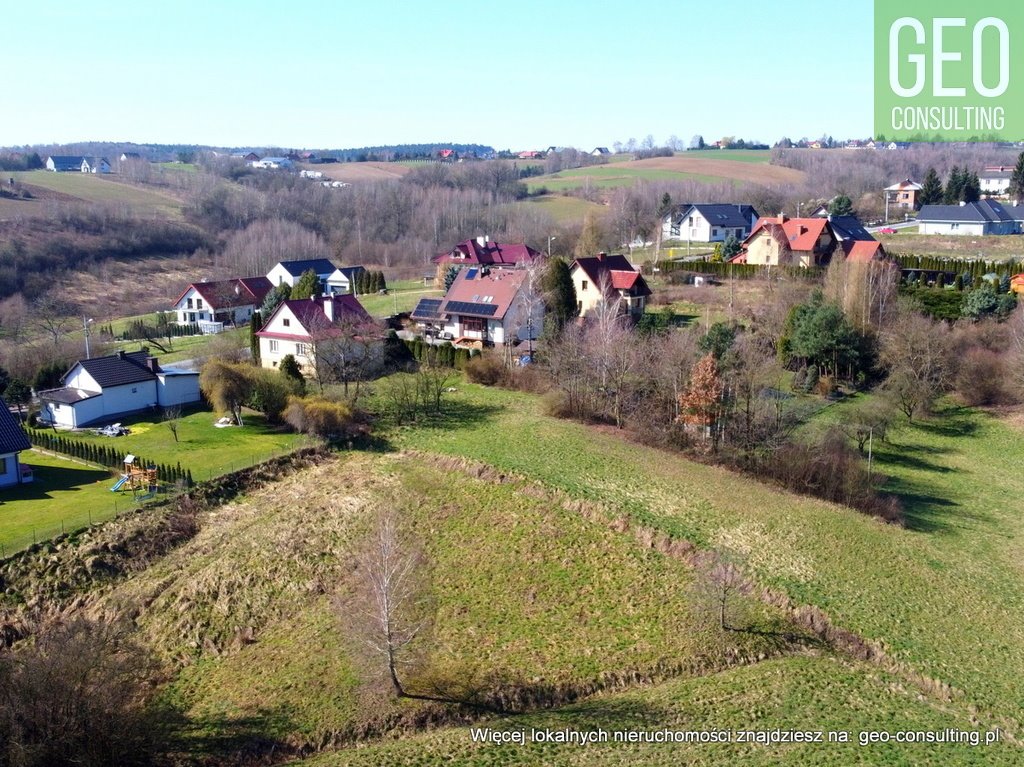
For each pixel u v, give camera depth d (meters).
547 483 47.81
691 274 92.19
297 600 38.56
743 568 39.75
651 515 44.50
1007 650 34.91
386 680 32.16
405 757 28.64
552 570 40.44
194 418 59.78
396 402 61.38
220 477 48.47
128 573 40.28
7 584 38.03
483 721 30.92
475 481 49.19
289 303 70.12
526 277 75.94
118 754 27.86
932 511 48.12
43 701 26.86
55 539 40.72
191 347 83.56
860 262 71.75
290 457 52.62
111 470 50.00
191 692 32.88
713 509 45.59
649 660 34.09
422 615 36.97
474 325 76.62
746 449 50.78
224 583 39.38
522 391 65.62
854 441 56.41
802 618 36.69
